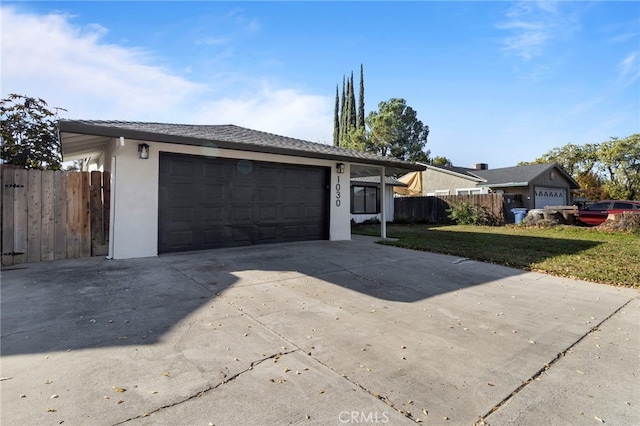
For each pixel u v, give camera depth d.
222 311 3.84
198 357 2.76
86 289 4.46
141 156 6.52
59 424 1.89
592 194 28.12
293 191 8.98
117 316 3.58
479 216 17.41
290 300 4.32
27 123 10.15
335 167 9.70
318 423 2.00
